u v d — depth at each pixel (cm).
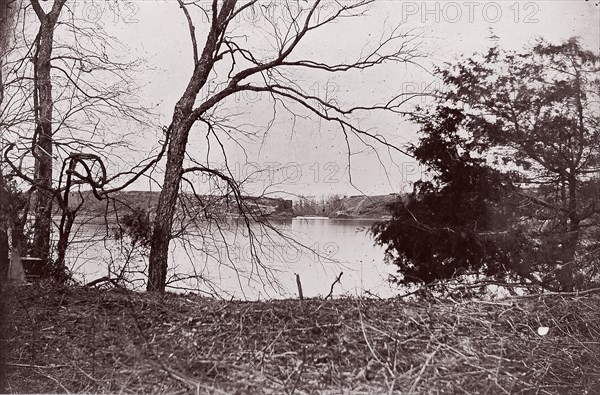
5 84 1077
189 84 1181
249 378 511
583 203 1227
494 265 1185
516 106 1291
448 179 1279
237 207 1212
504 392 496
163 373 524
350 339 570
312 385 497
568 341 594
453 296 731
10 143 997
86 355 574
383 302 686
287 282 1170
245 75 1223
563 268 1086
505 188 1260
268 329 600
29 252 992
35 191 1091
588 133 1259
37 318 676
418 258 1238
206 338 595
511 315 642
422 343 566
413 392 483
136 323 628
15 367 557
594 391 515
